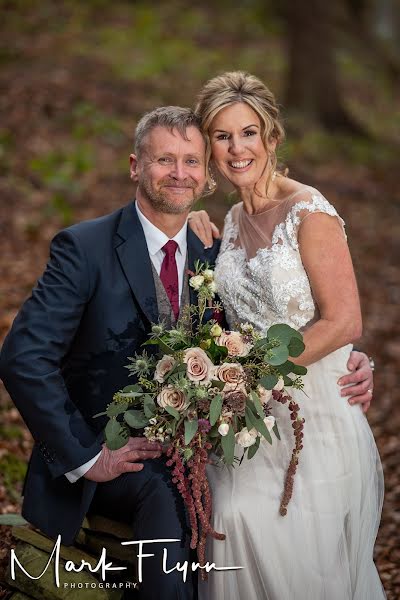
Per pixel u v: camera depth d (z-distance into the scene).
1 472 4.03
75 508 3.02
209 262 3.43
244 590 2.90
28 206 7.36
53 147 8.73
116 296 3.07
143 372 3.02
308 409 3.14
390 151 12.86
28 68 11.17
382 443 5.17
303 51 13.07
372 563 3.16
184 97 11.99
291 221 3.18
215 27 16.81
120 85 11.54
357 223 9.50
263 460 3.07
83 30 14.15
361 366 3.29
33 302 3.01
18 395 2.91
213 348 2.79
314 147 11.73
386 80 17.78
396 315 7.32
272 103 3.27
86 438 2.93
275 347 2.78
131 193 8.26
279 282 3.15
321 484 3.04
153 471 2.94
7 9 14.20
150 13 16.06
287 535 2.94
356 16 19.05
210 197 8.63
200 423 2.72
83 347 3.09
